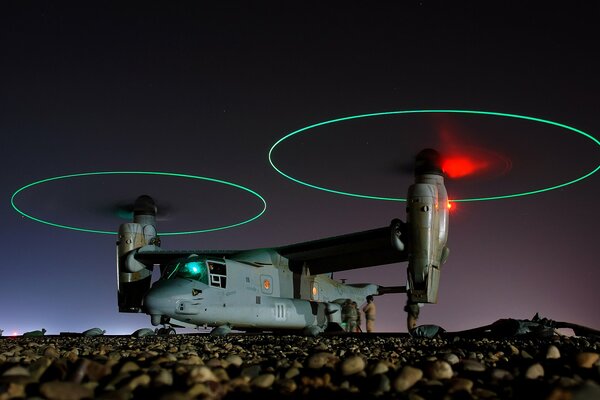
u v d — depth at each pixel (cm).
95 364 343
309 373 383
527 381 326
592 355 400
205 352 661
